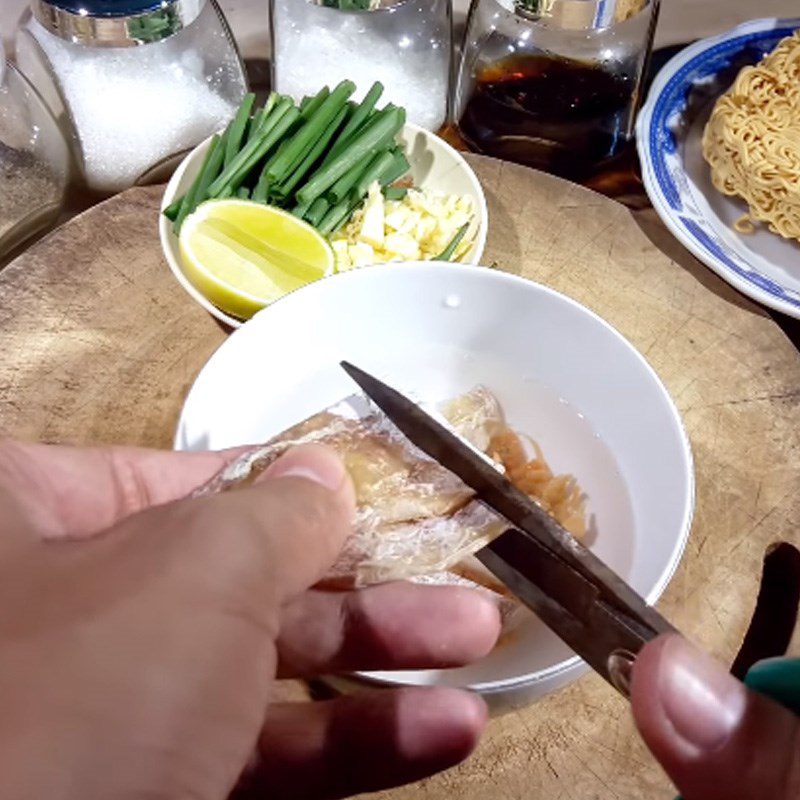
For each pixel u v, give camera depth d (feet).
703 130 1.18
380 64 1.15
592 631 0.58
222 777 0.47
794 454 0.92
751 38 1.23
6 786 0.41
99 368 0.97
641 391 0.83
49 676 0.43
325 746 0.67
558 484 0.85
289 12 1.15
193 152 1.07
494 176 1.12
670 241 1.08
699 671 0.50
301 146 1.06
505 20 1.14
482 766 0.77
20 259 1.04
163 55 1.11
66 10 1.04
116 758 0.43
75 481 0.65
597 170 1.18
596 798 0.76
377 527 0.66
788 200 1.06
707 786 0.51
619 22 1.08
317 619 0.67
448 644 0.68
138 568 0.48
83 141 1.12
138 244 1.06
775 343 1.00
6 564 0.49
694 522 0.88
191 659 0.46
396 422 0.67
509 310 0.86
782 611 0.87
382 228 1.04
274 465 0.61
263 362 0.85
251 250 1.01
